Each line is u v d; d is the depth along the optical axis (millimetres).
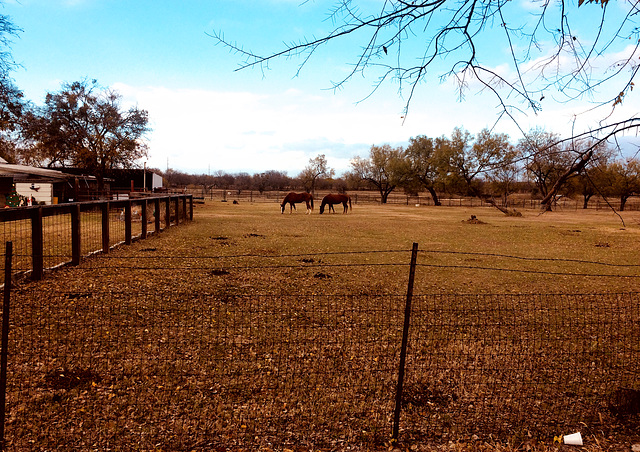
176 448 3590
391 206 56312
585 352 5957
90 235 15445
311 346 5828
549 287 10195
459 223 28719
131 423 3910
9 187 26375
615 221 33719
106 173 39750
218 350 5547
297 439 3789
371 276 10750
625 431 4086
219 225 22812
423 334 6469
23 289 7754
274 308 7531
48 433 3697
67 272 9375
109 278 9078
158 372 4887
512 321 7258
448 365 5398
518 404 4523
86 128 35344
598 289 10078
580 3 3227
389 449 3705
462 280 10664
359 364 5332
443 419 4195
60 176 25859
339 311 7555
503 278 11070
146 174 41250
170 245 14609
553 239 21094
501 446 3768
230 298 8047
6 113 21484
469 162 59281
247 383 4734
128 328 6156
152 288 8484
